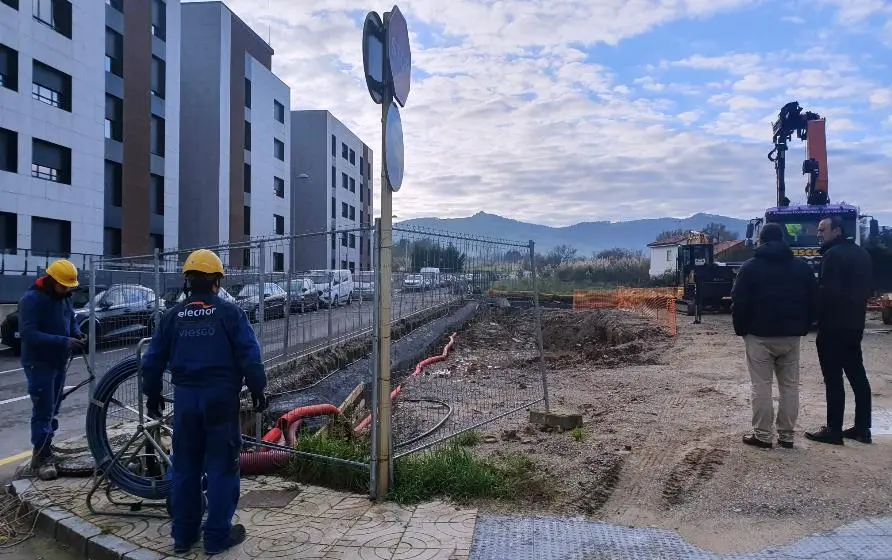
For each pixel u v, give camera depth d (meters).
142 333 7.38
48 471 5.56
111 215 29.81
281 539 4.16
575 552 3.88
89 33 27.34
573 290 28.34
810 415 7.17
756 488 4.86
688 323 19.80
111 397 5.27
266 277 9.02
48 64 25.20
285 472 5.44
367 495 4.92
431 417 7.60
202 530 4.23
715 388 9.01
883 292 22.84
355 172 69.06
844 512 4.43
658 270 54.91
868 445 5.89
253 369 4.08
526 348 15.88
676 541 4.04
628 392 8.96
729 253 33.38
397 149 4.87
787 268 5.70
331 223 60.28
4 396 10.06
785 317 5.65
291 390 8.53
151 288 7.70
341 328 11.48
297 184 58.75
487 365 12.61
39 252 24.67
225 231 39.66
